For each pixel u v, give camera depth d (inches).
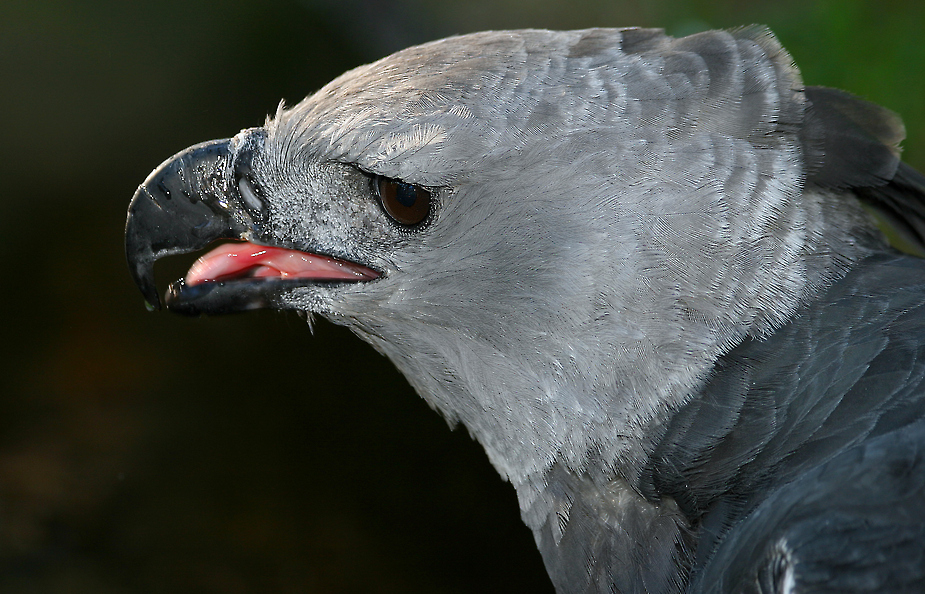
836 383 91.5
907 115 103.9
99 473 119.3
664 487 92.2
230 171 93.7
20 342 135.0
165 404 127.6
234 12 157.1
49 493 116.1
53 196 149.3
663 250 92.2
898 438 90.7
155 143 152.9
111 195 149.8
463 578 107.8
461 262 92.9
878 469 90.5
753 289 92.1
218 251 94.1
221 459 120.7
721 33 92.9
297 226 93.6
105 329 136.5
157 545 111.3
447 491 114.8
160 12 162.7
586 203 92.4
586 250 92.4
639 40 93.0
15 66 159.5
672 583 92.0
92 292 140.5
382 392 125.7
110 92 158.2
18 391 129.4
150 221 94.0
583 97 92.4
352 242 93.4
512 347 93.0
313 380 128.4
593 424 92.6
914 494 90.3
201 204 93.9
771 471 91.5
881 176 92.7
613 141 92.3
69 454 121.4
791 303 92.1
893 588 89.7
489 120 92.4
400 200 92.9
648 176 92.3
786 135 92.4
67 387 130.0
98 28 162.9
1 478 117.5
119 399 128.6
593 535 92.8
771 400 91.7
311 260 93.7
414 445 119.6
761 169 92.3
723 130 92.3
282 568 109.0
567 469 92.9
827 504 90.4
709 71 92.5
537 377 93.0
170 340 135.0
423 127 92.4
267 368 130.3
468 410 93.8
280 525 113.3
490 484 114.2
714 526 91.7
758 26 92.9
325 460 119.6
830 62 108.2
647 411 92.3
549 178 92.4
